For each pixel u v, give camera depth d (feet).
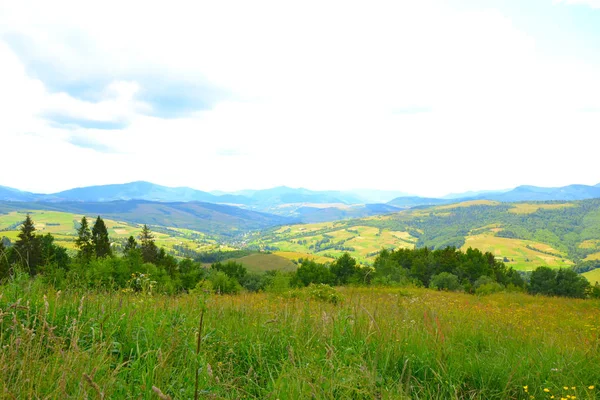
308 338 15.80
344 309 19.43
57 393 8.54
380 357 14.23
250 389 11.64
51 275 20.17
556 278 251.39
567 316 47.44
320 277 254.88
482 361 15.16
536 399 13.02
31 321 13.74
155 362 11.48
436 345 15.37
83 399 8.26
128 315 15.48
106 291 19.44
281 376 11.17
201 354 12.51
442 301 48.16
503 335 20.62
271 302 25.20
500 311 43.75
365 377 11.59
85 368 9.77
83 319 14.62
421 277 258.16
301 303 23.65
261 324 17.07
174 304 18.62
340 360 13.10
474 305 49.49
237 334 15.64
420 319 20.16
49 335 10.83
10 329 12.46
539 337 21.13
